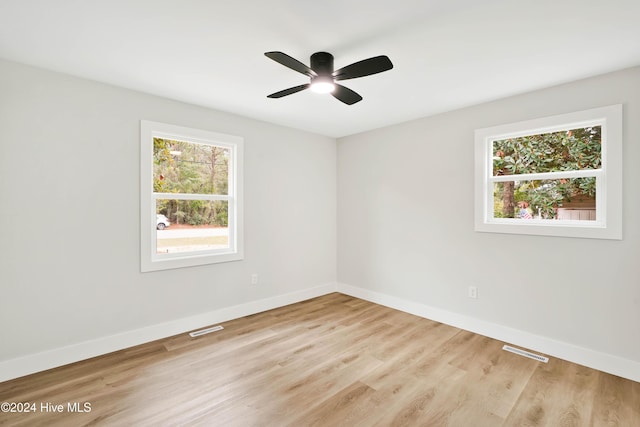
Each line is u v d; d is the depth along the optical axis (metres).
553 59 2.14
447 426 1.74
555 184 2.70
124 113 2.68
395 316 3.52
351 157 4.35
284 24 1.75
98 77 2.46
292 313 3.62
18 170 2.22
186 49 2.04
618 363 2.28
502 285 2.89
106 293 2.61
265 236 3.73
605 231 2.33
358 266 4.27
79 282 2.48
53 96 2.35
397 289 3.78
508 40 1.91
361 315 3.55
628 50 2.01
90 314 2.53
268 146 3.74
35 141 2.28
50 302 2.35
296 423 1.76
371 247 4.09
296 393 2.04
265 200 3.73
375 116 3.47
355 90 2.70
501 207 3.01
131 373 2.27
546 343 2.62
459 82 2.53
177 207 3.11
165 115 2.91
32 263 2.28
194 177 3.22
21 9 1.61
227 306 3.38
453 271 3.24
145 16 1.68
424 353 2.61
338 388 2.10
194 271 3.13
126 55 2.12
